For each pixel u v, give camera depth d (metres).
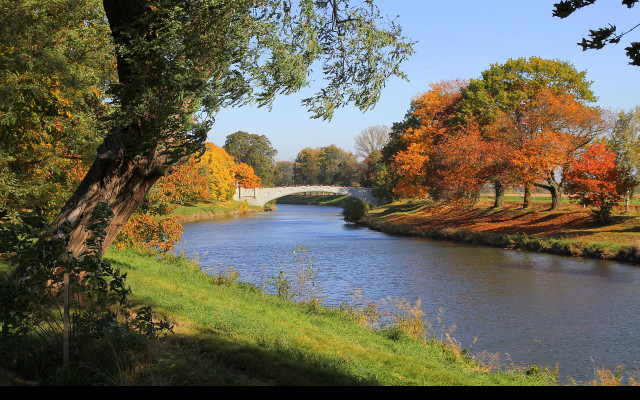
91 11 15.68
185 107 9.70
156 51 9.23
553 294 23.97
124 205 10.31
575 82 49.62
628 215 41.88
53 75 15.03
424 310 21.28
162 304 13.81
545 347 16.53
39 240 7.63
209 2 9.07
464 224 52.75
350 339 14.00
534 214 49.50
